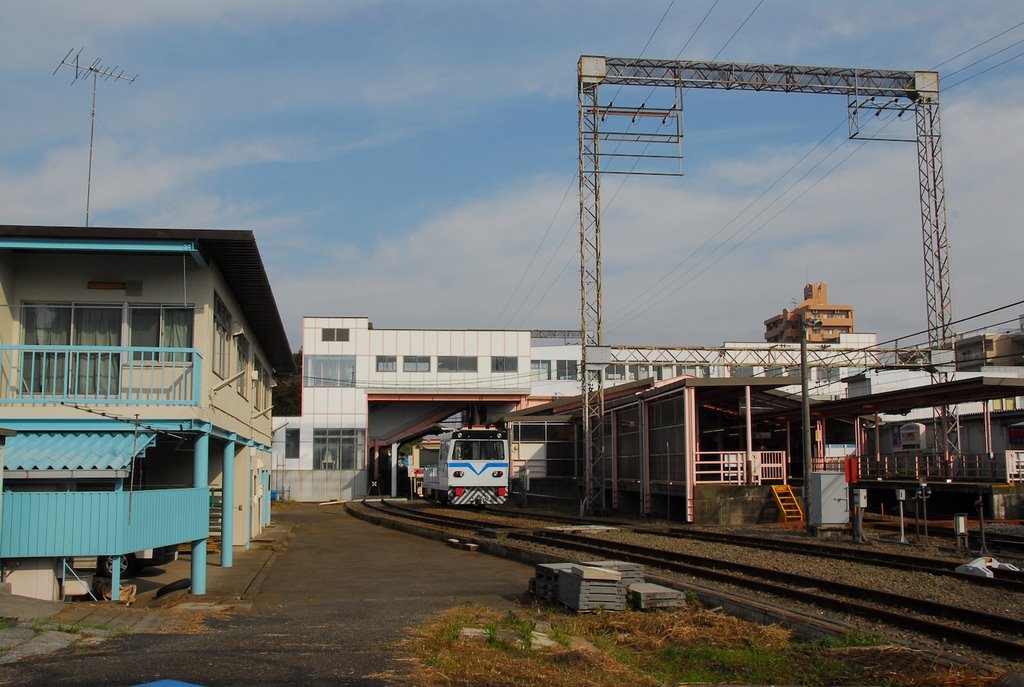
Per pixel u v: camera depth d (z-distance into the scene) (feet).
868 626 32.89
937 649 29.04
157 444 58.54
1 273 46.01
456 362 197.26
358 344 195.62
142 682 21.70
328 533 92.84
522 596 43.60
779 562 54.08
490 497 132.98
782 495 94.84
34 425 42.63
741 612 35.91
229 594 44.55
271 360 96.84
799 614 33.63
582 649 28.19
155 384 47.91
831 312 354.33
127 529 37.88
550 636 30.94
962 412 138.62
